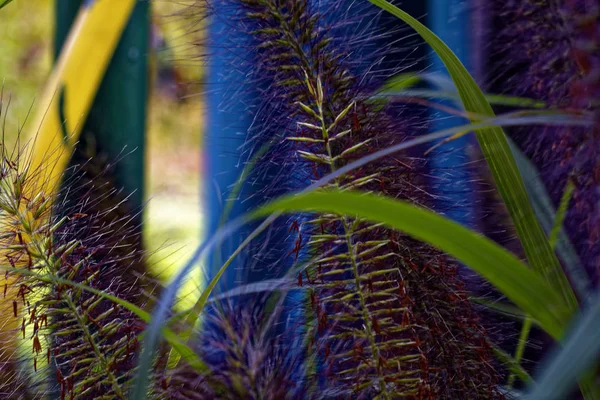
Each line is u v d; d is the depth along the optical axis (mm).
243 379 310
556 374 259
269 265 368
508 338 384
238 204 388
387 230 331
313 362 337
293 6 337
